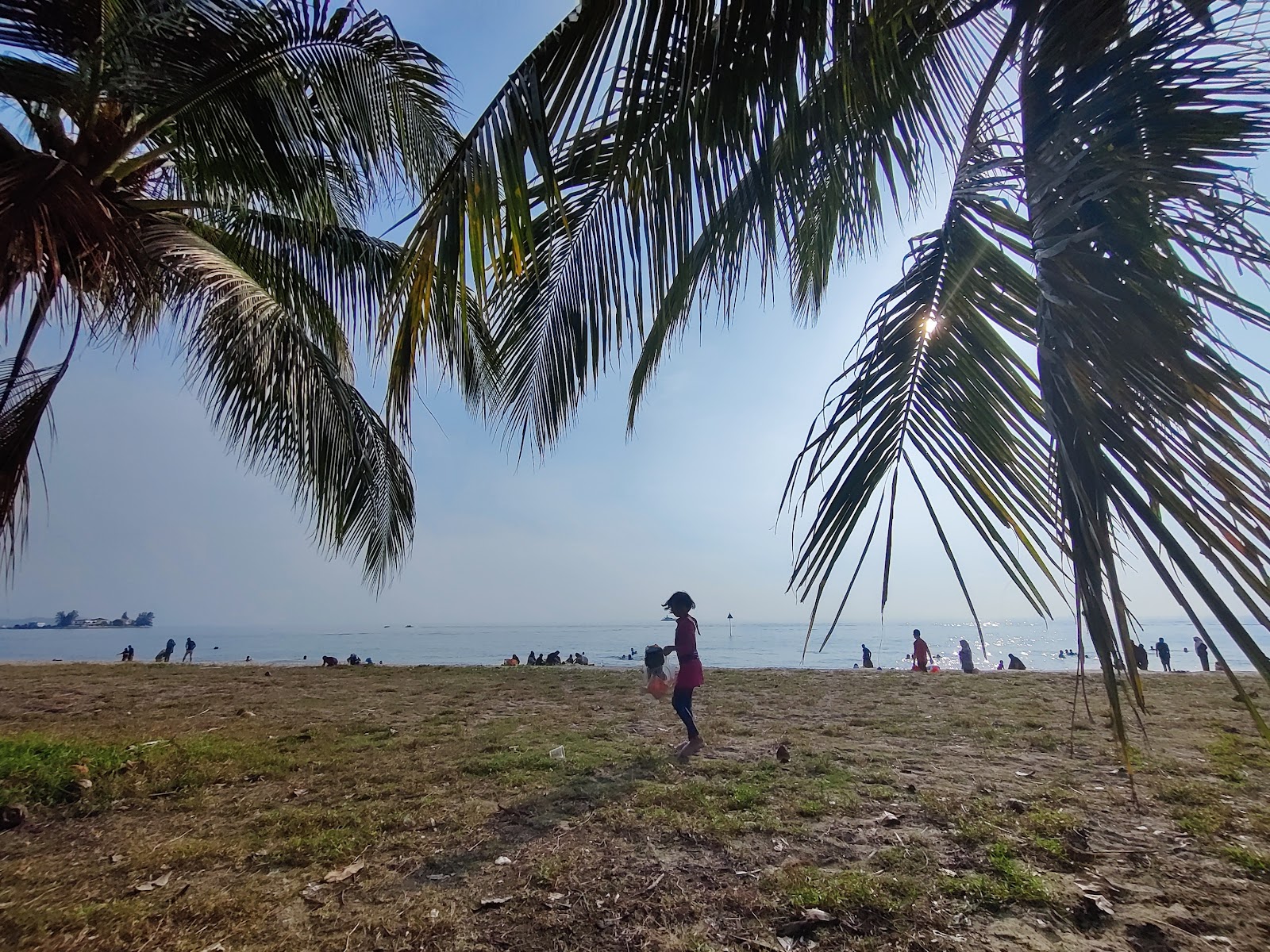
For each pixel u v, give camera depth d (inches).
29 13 148.6
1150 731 261.6
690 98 71.2
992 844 137.0
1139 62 53.4
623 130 70.8
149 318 206.4
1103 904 109.7
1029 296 73.6
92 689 437.4
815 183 108.7
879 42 78.5
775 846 139.0
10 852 144.5
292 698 391.2
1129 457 44.3
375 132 194.9
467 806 168.6
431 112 201.5
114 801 179.3
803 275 136.6
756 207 102.2
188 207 195.2
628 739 253.6
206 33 161.0
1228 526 41.1
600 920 108.8
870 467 73.9
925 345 78.2
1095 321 48.3
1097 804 163.9
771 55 68.8
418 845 143.5
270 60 170.1
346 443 230.8
